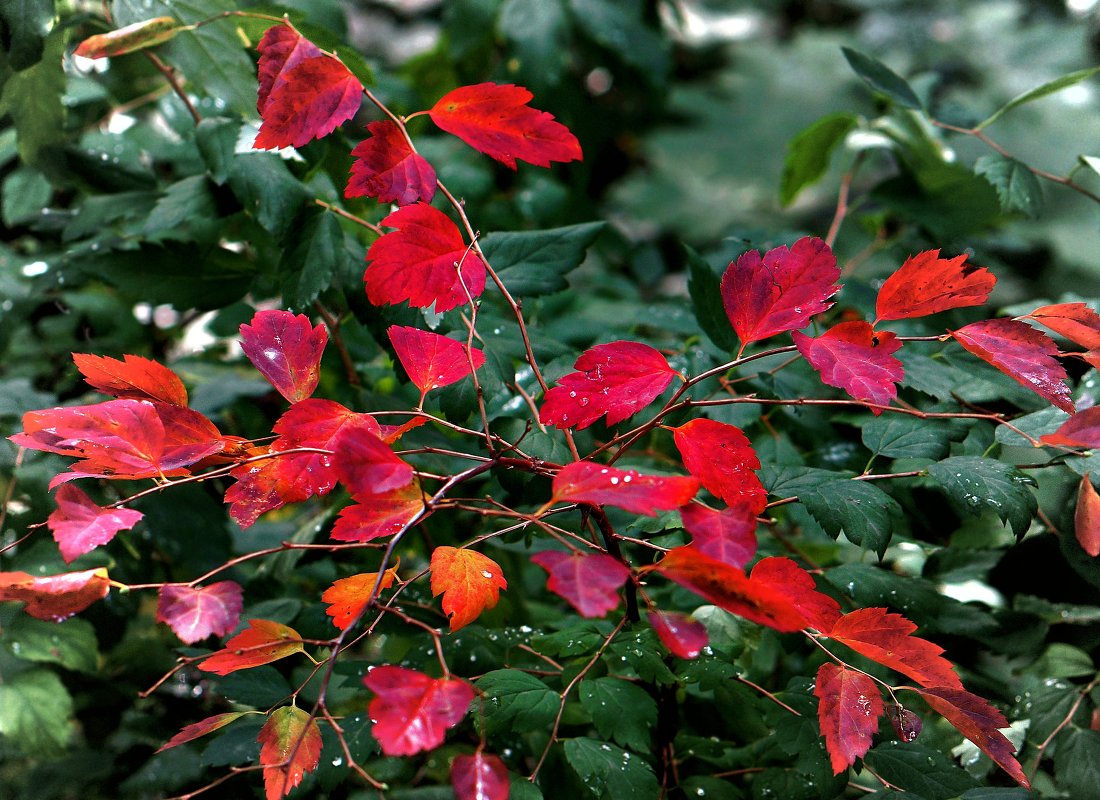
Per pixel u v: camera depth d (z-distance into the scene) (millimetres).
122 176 1331
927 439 1163
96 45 1125
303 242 1205
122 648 1354
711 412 1218
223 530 1291
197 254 1284
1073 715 1188
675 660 1135
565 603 1319
